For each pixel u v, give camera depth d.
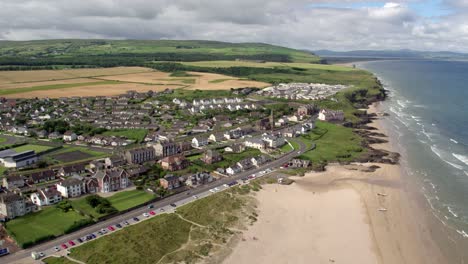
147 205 151.50
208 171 193.75
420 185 181.62
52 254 115.56
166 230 130.50
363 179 188.50
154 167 194.88
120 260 112.25
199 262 114.31
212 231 132.00
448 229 141.25
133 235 126.06
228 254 119.50
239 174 190.25
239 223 138.88
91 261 111.75
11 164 193.00
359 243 130.62
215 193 163.62
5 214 136.62
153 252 117.31
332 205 159.12
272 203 158.50
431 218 149.25
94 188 163.12
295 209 154.25
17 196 140.00
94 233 128.00
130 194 161.00
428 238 134.88
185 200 156.75
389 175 194.38
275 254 121.88
